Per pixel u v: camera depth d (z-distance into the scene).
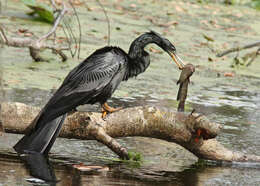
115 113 9.01
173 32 20.06
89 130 8.80
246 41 19.92
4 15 18.83
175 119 9.05
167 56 17.28
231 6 27.00
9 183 7.16
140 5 24.31
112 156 9.10
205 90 14.16
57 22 14.62
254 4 27.42
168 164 8.94
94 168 8.22
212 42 19.17
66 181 7.46
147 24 20.67
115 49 9.48
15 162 8.10
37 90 12.17
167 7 24.64
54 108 8.56
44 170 7.86
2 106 8.72
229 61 17.59
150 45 18.48
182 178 8.17
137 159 8.91
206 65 16.62
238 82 15.31
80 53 15.88
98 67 9.05
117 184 7.52
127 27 19.73
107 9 22.53
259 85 15.20
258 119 12.12
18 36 16.11
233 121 11.77
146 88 13.69
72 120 8.80
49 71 13.91
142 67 9.89
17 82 12.53
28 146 8.52
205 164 9.18
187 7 25.23
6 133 9.65
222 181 8.22
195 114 9.01
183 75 9.34
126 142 10.08
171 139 9.18
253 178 8.54
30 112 8.80
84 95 8.87
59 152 9.00
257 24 23.36
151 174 8.20
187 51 17.72
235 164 9.32
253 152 9.86
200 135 8.98
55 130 8.49
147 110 9.07
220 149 9.23
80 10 21.55
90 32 18.28
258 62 18.14
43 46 14.29
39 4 18.41
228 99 13.55
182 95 9.45
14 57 14.96
